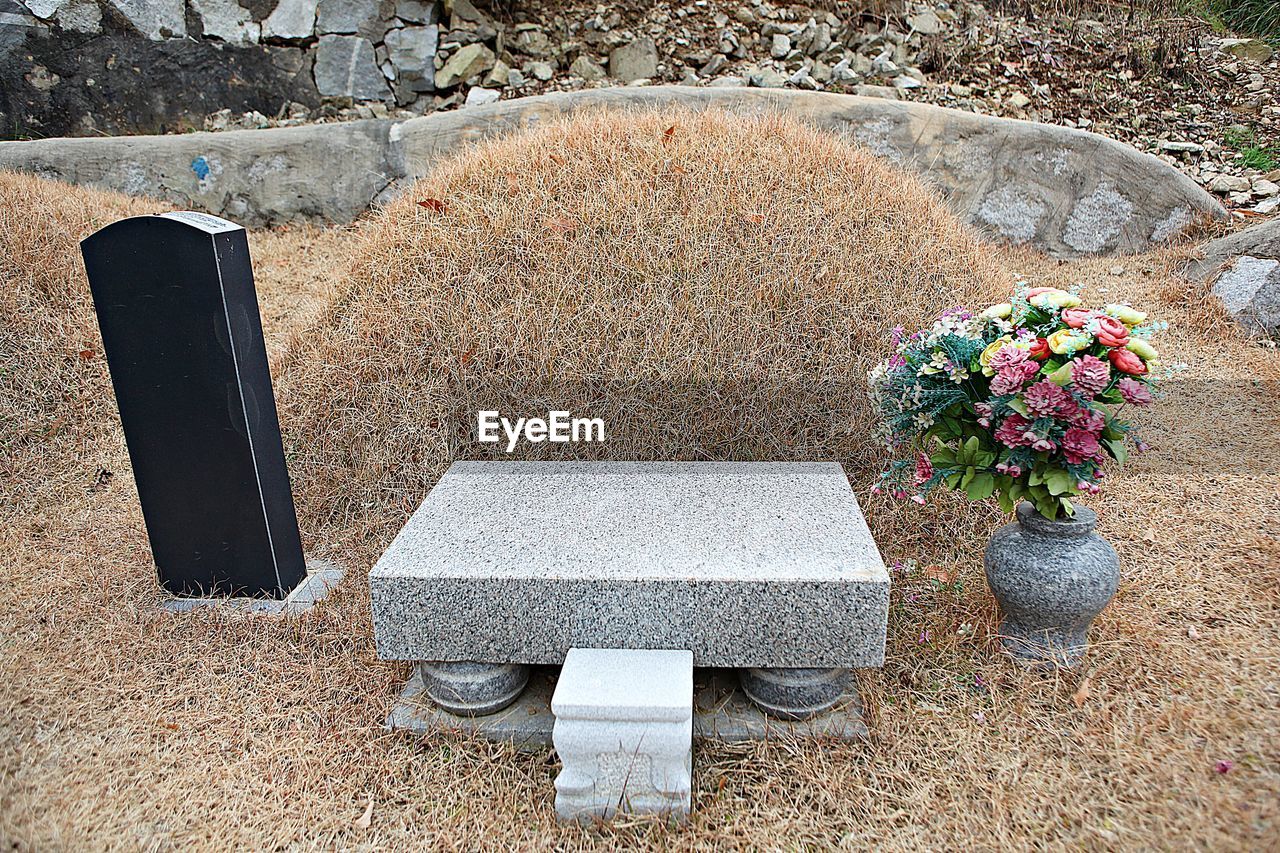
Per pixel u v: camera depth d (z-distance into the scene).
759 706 2.32
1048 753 2.16
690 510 2.58
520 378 3.23
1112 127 5.62
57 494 3.50
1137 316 2.22
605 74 6.33
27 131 5.92
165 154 5.50
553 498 2.69
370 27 6.19
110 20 5.94
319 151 5.55
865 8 6.39
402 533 2.45
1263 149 5.31
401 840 2.01
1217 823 1.90
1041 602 2.32
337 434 3.33
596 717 1.97
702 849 1.97
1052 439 2.21
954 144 5.18
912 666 2.47
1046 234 5.10
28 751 2.23
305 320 3.82
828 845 1.96
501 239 3.44
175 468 2.71
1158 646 2.44
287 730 2.32
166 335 2.55
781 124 3.91
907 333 3.20
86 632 2.68
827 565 2.21
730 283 3.27
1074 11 6.46
